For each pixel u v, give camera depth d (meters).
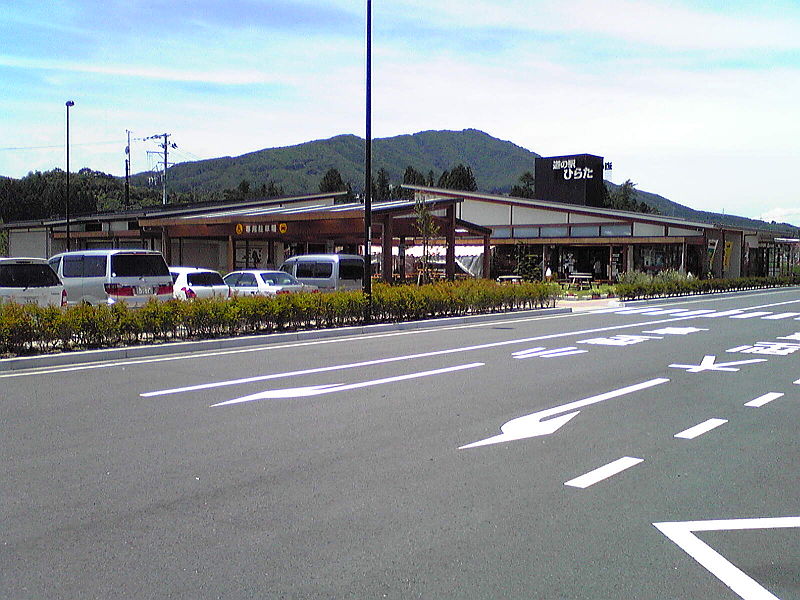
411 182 95.69
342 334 17.33
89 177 130.88
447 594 3.95
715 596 3.96
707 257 44.19
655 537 4.78
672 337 16.89
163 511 5.19
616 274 44.91
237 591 3.96
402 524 4.96
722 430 7.73
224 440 7.16
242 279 21.59
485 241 34.12
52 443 6.99
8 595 3.90
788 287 48.34
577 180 58.25
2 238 52.56
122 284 16.67
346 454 6.70
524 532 4.84
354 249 43.69
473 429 7.69
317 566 4.29
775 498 5.57
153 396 9.34
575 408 8.79
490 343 15.54
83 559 4.37
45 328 12.91
